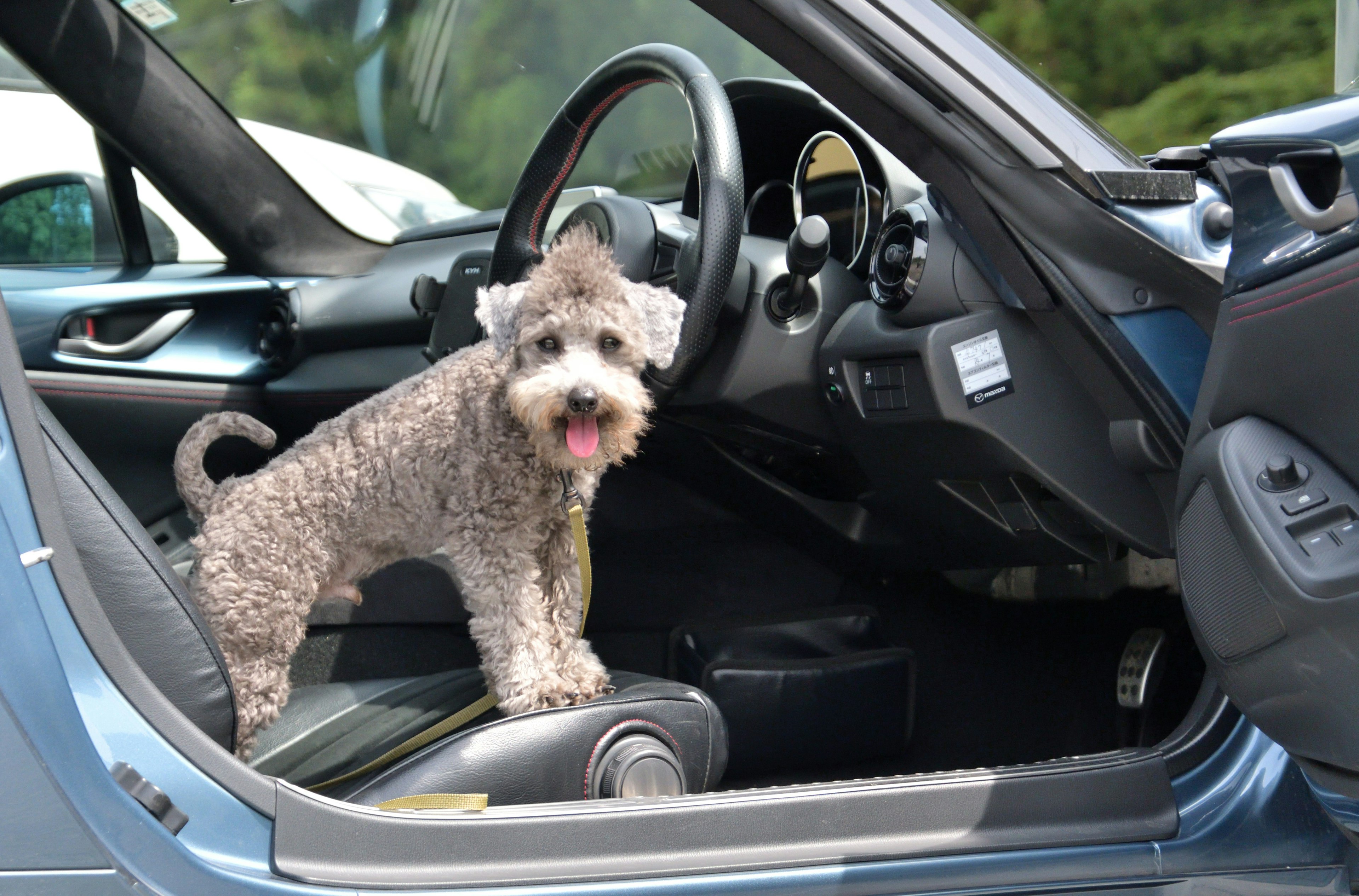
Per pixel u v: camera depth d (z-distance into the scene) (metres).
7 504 1.07
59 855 1.02
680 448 2.91
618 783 1.59
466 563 2.09
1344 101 1.21
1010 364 1.97
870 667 2.45
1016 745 2.55
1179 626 2.55
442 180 3.93
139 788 1.07
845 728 2.44
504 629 2.06
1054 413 1.96
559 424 2.00
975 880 1.33
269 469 2.14
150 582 1.31
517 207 2.37
